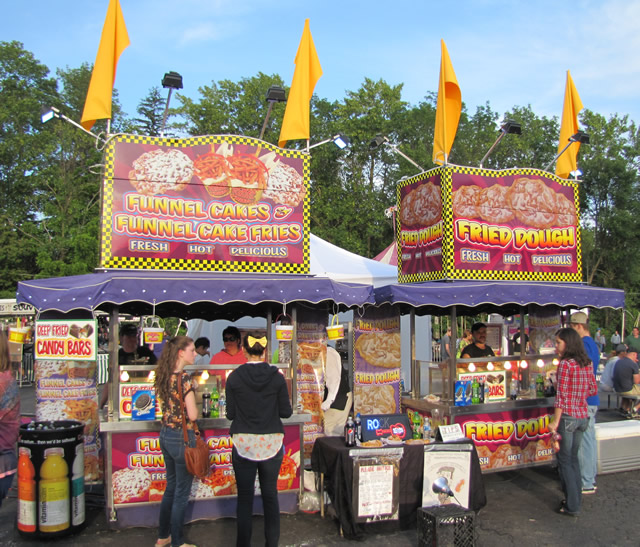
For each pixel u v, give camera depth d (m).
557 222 7.37
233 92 32.47
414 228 7.47
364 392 7.11
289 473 5.49
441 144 6.96
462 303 6.04
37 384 6.23
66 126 32.59
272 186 6.09
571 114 7.84
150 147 5.73
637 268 40.44
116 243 5.57
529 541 4.83
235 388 4.39
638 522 5.28
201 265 5.80
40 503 4.79
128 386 5.16
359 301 5.78
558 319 7.66
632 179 39.88
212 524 5.18
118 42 5.78
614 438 6.93
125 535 4.93
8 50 38.31
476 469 5.29
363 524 4.94
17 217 33.03
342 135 6.49
